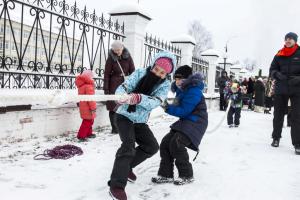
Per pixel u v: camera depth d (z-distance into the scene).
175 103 3.75
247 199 3.33
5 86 5.15
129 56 6.29
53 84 5.99
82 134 5.48
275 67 6.02
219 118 10.65
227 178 3.98
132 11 7.89
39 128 5.27
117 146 5.21
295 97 5.62
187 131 3.63
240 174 4.18
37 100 2.18
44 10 5.64
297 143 5.56
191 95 3.66
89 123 5.50
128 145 3.08
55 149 4.58
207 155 5.14
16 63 5.43
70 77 6.37
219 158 4.98
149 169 4.18
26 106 4.89
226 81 14.27
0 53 6.01
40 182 3.41
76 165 4.08
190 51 12.62
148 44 9.05
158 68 3.13
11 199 2.94
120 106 3.27
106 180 3.59
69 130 5.93
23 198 2.97
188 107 3.64
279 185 3.81
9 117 4.73
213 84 15.73
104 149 4.97
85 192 3.21
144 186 3.54
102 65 7.93
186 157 3.67
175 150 3.62
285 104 6.05
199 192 3.46
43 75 5.73
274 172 4.35
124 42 8.07
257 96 14.91
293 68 5.73
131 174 3.56
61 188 3.28
